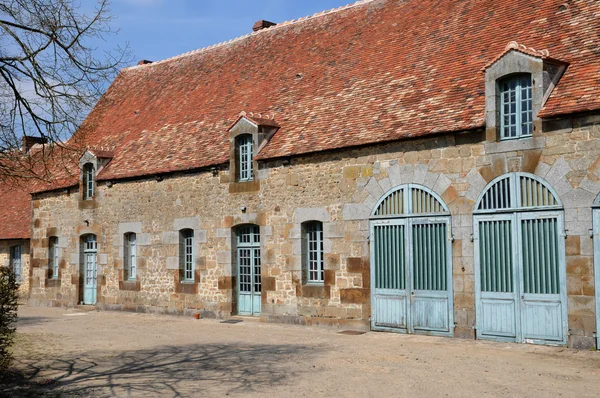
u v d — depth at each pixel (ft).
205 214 62.08
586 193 38.83
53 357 40.75
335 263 51.42
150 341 47.37
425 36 56.44
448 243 44.98
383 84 54.03
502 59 42.78
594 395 28.17
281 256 55.21
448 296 44.96
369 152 49.57
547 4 49.62
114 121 81.87
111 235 71.82
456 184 44.78
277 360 38.01
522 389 29.37
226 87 71.61
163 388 31.60
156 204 67.00
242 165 59.67
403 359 37.14
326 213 52.13
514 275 41.78
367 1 68.33
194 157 63.57
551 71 41.50
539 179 40.86
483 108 44.01
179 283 64.34
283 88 63.77
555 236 40.11
